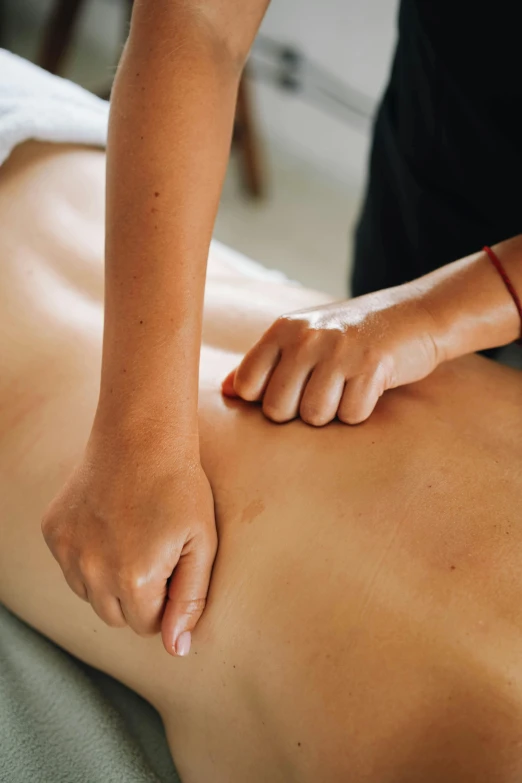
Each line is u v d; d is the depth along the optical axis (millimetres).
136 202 536
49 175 912
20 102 938
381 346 617
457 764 484
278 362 632
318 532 566
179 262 541
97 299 820
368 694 507
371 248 1146
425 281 676
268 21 2299
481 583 520
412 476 586
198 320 561
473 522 553
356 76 2203
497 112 877
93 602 562
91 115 989
